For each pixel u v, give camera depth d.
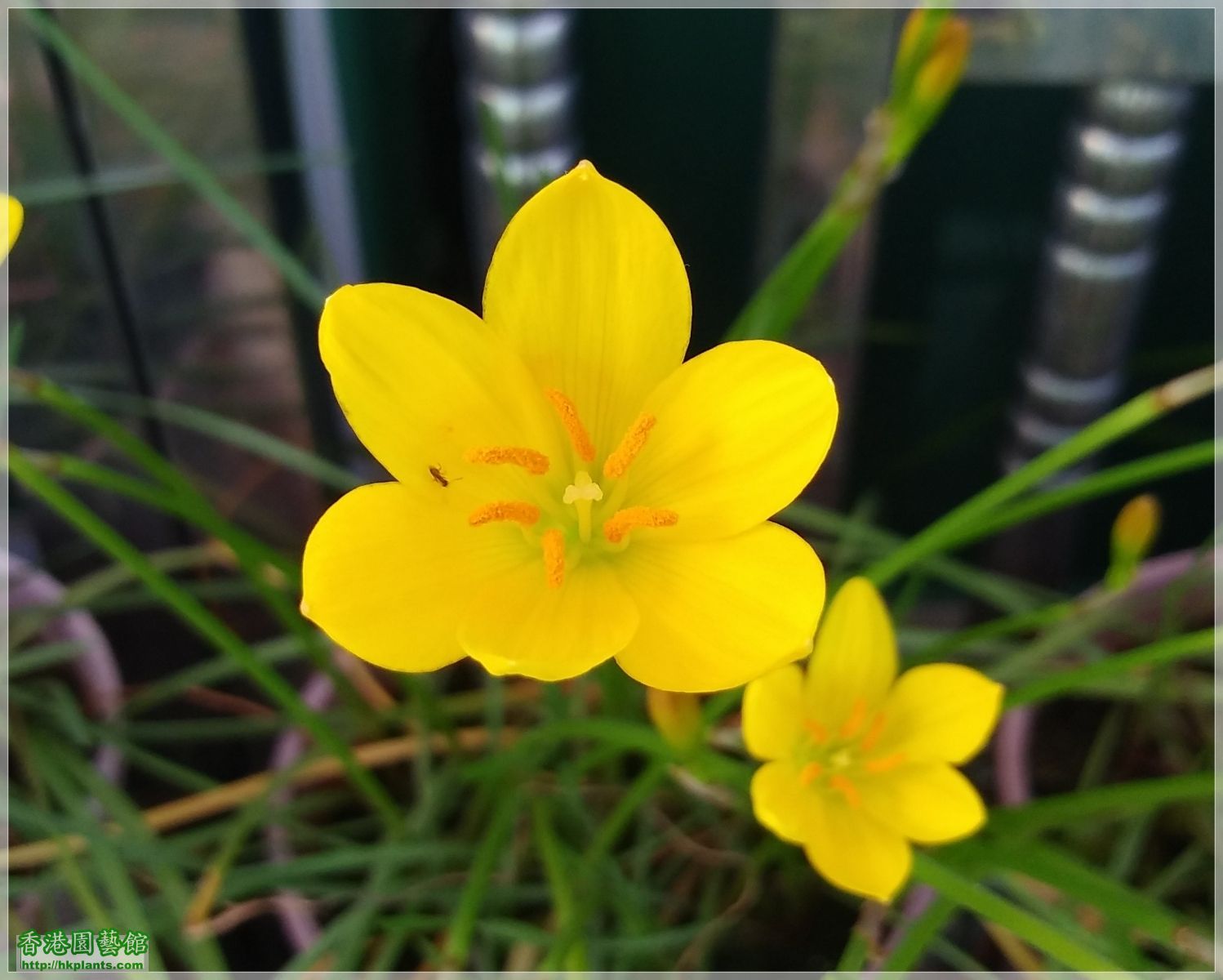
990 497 0.10
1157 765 0.14
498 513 0.08
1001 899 0.09
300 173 0.15
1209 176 0.16
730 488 0.08
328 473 0.14
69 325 0.15
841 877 0.09
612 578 0.09
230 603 0.17
